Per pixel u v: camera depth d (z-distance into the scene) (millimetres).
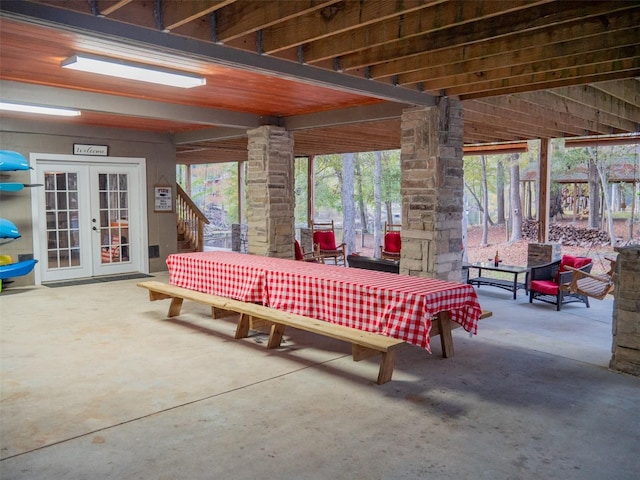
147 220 9117
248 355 4348
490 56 3979
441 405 3334
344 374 3902
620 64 4176
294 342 4758
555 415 3197
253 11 3133
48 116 7281
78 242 8414
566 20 3080
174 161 9445
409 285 3844
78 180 8336
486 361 4254
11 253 7645
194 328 5207
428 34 3770
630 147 15359
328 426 3016
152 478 2453
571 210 19109
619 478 2475
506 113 6344
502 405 3344
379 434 2918
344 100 6004
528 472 2523
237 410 3234
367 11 3004
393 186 19594
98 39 3096
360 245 21531
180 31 3244
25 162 7219
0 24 3223
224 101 6121
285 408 3270
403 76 4750
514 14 3312
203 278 5281
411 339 3463
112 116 7234
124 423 3043
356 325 3822
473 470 2535
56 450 2719
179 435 2896
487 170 21484
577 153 16203
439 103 5441
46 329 5145
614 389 3645
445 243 5664
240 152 12016
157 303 6434
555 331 5270
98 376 3818
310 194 12672
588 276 6020
